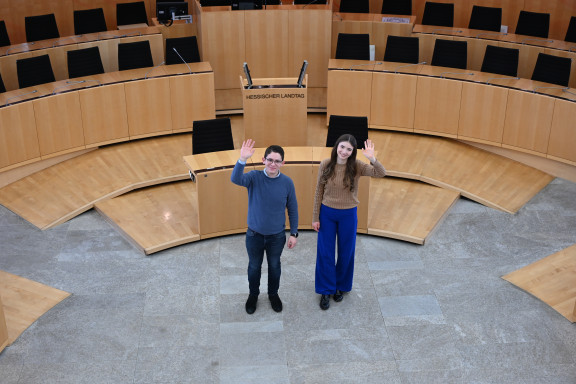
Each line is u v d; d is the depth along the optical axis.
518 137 9.09
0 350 6.08
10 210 8.21
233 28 10.05
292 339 6.32
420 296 6.88
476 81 9.23
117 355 6.12
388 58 10.25
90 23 11.21
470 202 8.55
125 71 9.68
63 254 7.50
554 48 9.95
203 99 9.75
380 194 8.58
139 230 7.82
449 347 6.23
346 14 11.08
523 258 7.45
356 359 6.09
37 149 8.82
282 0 12.16
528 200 8.49
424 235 7.75
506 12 12.09
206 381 5.85
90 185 8.63
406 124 9.77
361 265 7.36
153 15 12.59
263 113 8.72
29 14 11.85
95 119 9.19
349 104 9.86
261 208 6.04
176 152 9.40
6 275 7.12
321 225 6.40
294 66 10.37
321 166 6.20
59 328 6.42
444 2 12.41
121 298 6.83
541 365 6.02
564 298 6.80
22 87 9.42
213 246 7.68
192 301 6.80
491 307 6.72
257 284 6.46
